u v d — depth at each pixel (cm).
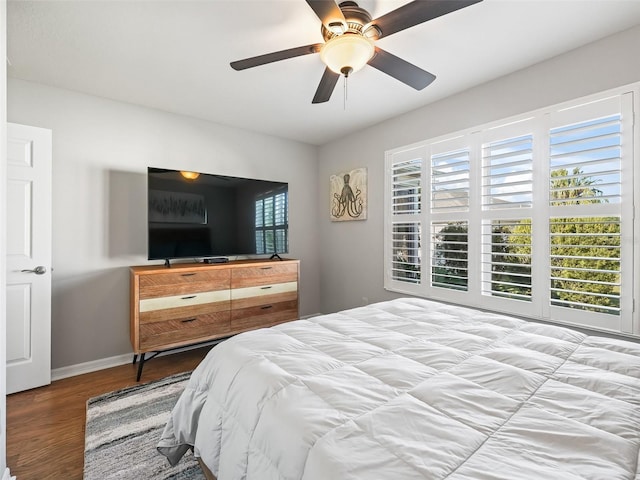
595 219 204
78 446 176
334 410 90
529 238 234
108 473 154
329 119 334
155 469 157
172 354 313
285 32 191
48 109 256
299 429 83
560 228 219
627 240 192
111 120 284
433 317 177
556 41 202
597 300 204
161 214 284
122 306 288
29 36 192
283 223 367
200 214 307
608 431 79
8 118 242
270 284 322
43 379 243
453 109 277
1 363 135
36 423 196
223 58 218
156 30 188
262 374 111
